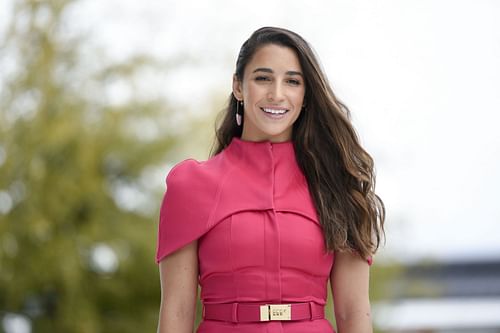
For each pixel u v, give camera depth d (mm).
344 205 7395
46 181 24078
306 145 7449
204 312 7230
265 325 6996
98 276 25172
